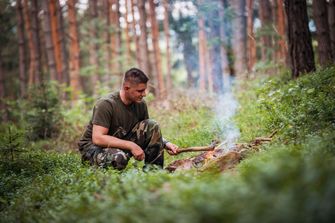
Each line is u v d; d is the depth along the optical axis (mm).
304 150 4758
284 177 3004
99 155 6281
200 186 3479
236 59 17297
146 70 19266
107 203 3859
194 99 12773
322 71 8336
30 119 12258
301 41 9266
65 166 6992
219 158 5582
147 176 4816
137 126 6594
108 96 6484
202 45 18922
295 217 2611
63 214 4043
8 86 24750
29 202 4820
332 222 2564
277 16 16016
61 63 20234
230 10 16562
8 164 6828
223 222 2820
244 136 7426
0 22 22422
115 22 21922
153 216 3143
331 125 5711
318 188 2881
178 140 8719
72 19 19922
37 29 18969
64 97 17969
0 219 4504
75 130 12547
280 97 7824
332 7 10805
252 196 2914
